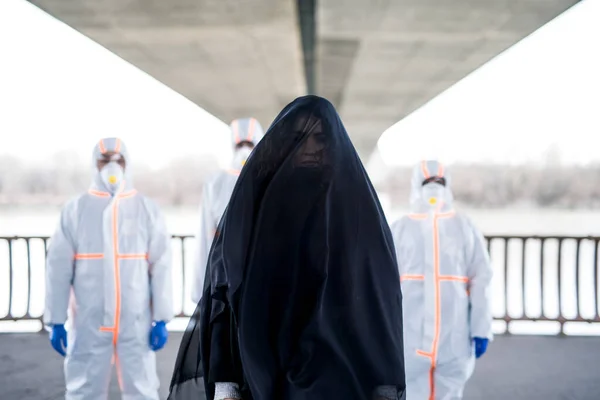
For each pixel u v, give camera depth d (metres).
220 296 1.80
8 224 27.66
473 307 4.08
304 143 1.81
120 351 4.00
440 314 4.05
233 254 1.77
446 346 4.05
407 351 4.12
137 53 17.48
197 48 16.88
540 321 6.98
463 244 4.12
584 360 5.90
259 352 1.73
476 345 4.14
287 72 20.05
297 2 12.58
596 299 7.01
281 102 26.09
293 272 1.75
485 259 4.10
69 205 4.03
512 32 14.48
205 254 4.55
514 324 7.71
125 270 3.99
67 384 3.98
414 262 4.16
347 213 1.78
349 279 1.75
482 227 31.67
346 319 1.74
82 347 3.93
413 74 19.72
